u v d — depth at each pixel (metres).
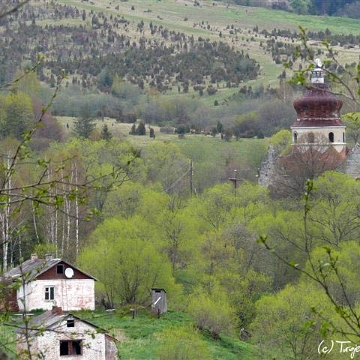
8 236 41.22
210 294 137.88
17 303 135.25
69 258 166.25
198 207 188.00
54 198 36.91
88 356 106.19
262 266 154.12
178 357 106.94
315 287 127.44
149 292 143.00
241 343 125.75
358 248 145.50
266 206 190.88
